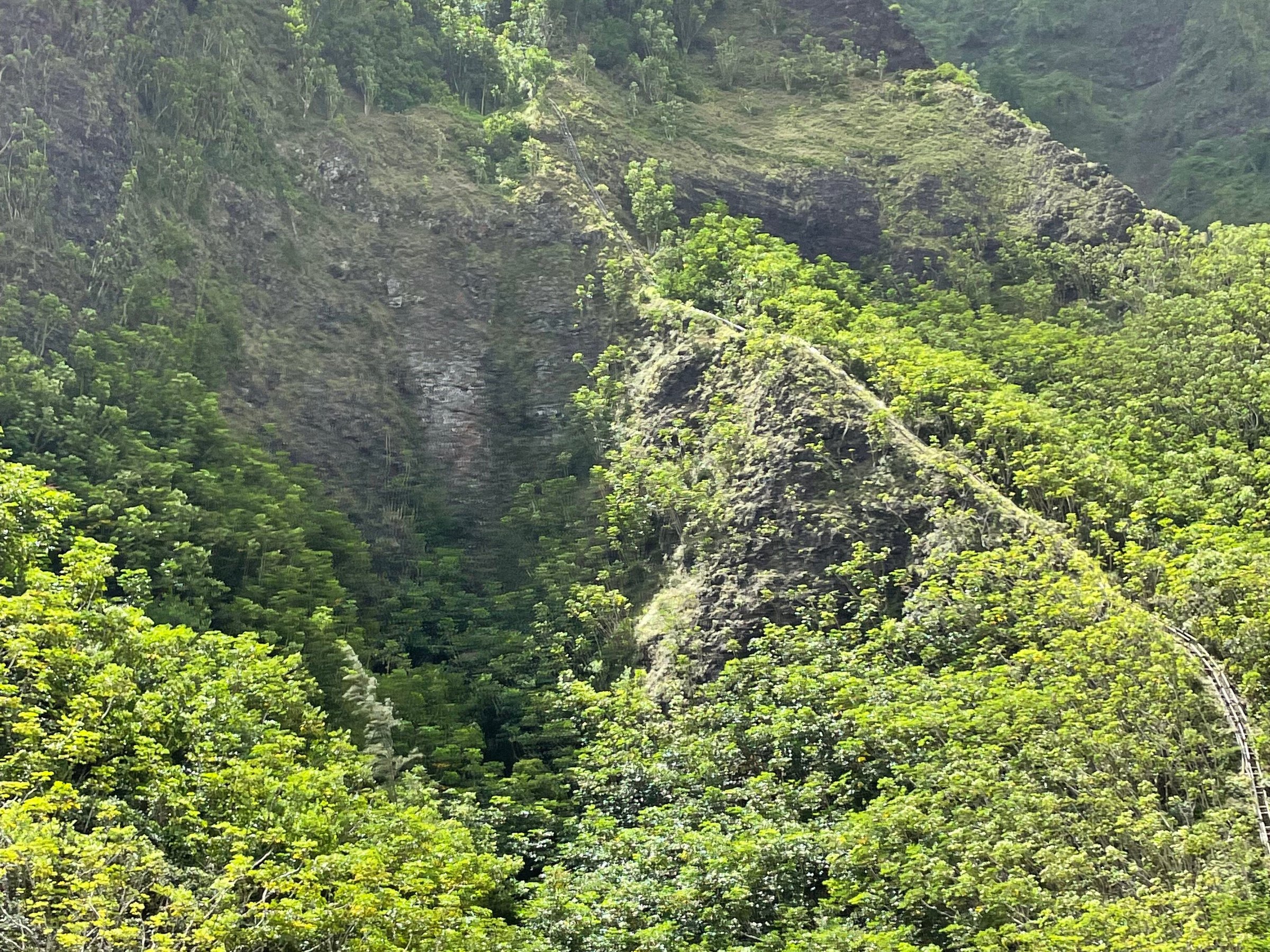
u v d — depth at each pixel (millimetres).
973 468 72188
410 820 48531
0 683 44406
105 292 82000
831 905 48188
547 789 61156
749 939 48375
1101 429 79250
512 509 81438
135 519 63938
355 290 93688
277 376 85562
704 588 70125
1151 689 53062
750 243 96438
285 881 39938
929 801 50094
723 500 73625
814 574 68188
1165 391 82938
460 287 94938
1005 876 45719
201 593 64125
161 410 75625
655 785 58875
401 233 97750
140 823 42625
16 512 55344
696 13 131875
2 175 81562
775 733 58031
